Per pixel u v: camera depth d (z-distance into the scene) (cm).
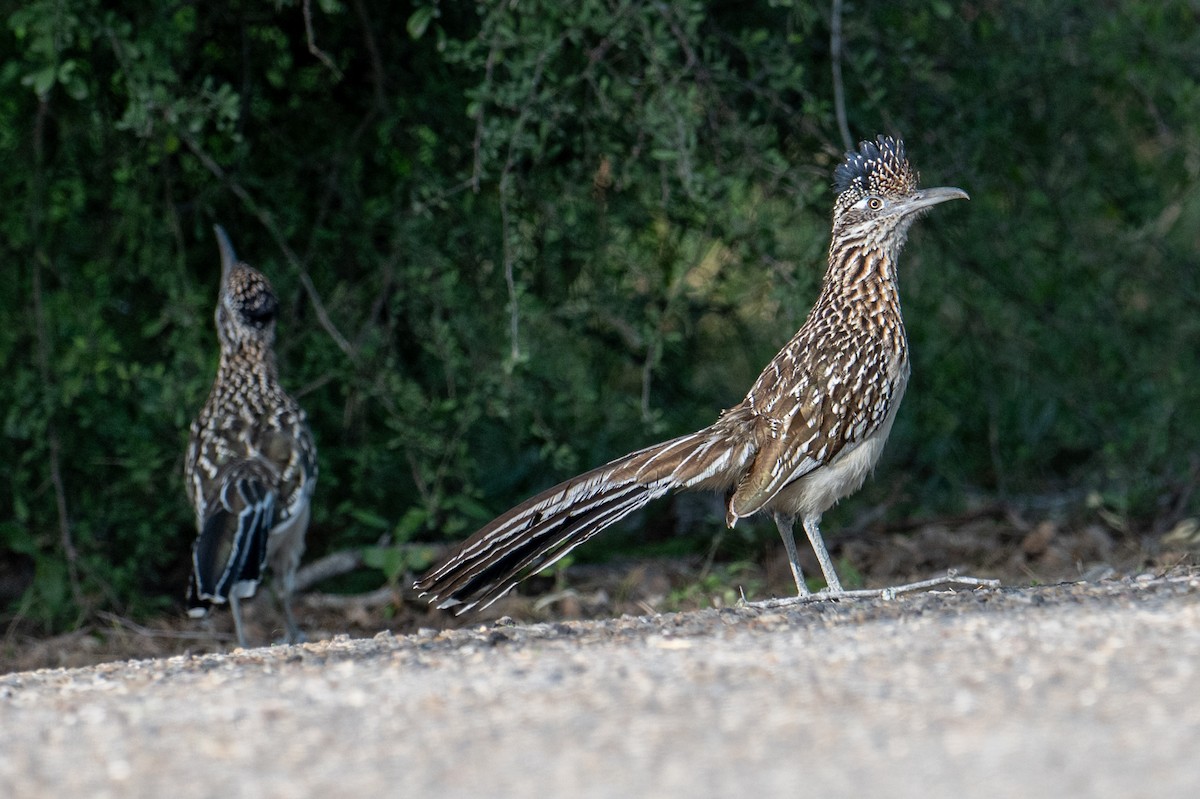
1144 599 816
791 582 1372
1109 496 1562
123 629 1375
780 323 1405
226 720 666
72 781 593
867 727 596
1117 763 540
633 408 1537
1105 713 595
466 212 1380
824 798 525
